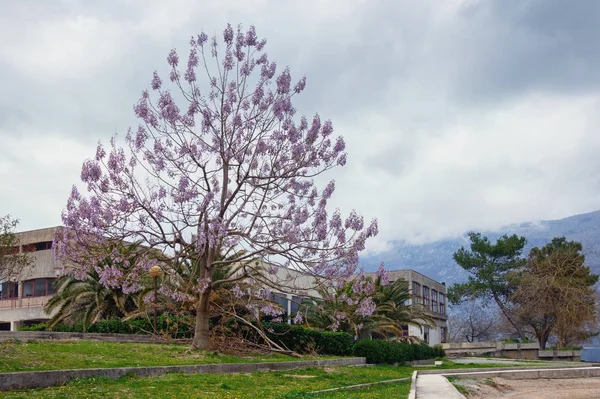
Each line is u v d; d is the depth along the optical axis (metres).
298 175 26.19
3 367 14.51
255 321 31.34
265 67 26.73
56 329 35.88
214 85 26.28
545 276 62.28
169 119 25.70
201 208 24.59
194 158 25.66
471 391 23.70
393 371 28.38
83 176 23.42
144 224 24.56
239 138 26.11
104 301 36.41
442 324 80.44
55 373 14.38
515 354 60.47
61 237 23.94
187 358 22.06
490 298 80.00
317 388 18.09
